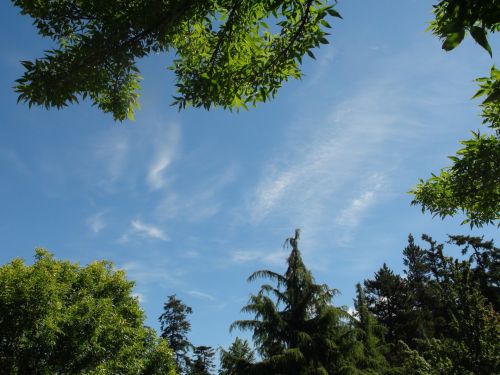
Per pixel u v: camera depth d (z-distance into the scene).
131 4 4.80
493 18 2.89
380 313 48.28
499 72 5.91
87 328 13.73
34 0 4.95
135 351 15.97
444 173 8.18
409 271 53.41
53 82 4.68
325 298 23.19
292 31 5.14
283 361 20.38
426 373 12.28
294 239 24.47
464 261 12.12
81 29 5.13
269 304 22.41
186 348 51.19
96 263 18.19
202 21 5.36
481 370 10.65
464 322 11.20
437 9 5.96
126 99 5.62
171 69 5.84
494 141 7.05
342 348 22.38
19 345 12.53
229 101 5.84
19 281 12.98
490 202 7.63
